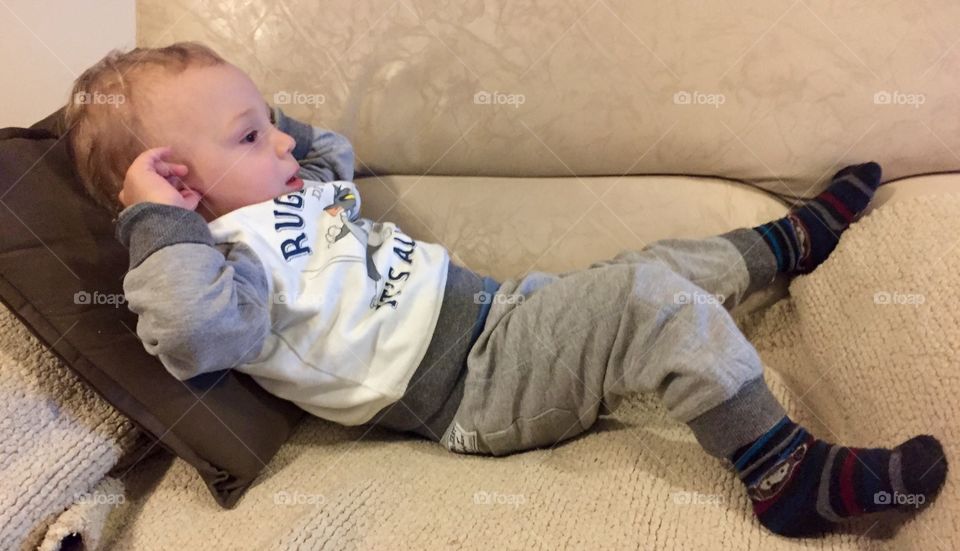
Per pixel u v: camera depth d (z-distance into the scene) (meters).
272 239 0.80
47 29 1.06
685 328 0.73
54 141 0.80
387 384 0.82
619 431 0.82
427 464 0.81
